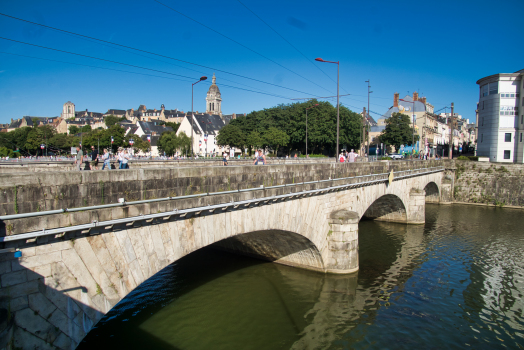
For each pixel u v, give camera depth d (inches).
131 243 339.6
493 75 2185.0
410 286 751.1
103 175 317.1
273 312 602.9
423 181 1542.8
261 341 519.2
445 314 636.1
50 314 278.5
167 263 377.4
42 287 274.4
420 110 3555.6
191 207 397.7
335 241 747.4
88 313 303.4
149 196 359.9
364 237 1149.7
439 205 1815.9
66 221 284.2
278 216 569.6
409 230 1248.8
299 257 776.3
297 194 602.9
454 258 943.7
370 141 3782.0
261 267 799.7
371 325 583.2
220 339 516.4
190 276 745.0
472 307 667.4
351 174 836.6
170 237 380.2
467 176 1867.6
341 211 767.7
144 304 616.1
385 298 683.4
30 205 268.7
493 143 2187.5
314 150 3297.2
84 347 482.3
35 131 3181.6
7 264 255.0
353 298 668.7
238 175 482.6
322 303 644.1
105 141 3196.4
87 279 303.9
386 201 1280.8
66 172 291.4
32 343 267.7
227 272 771.4
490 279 805.2
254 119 3408.0
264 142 2906.0
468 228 1280.8
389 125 3083.2
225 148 3870.6
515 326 602.5
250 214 503.8
